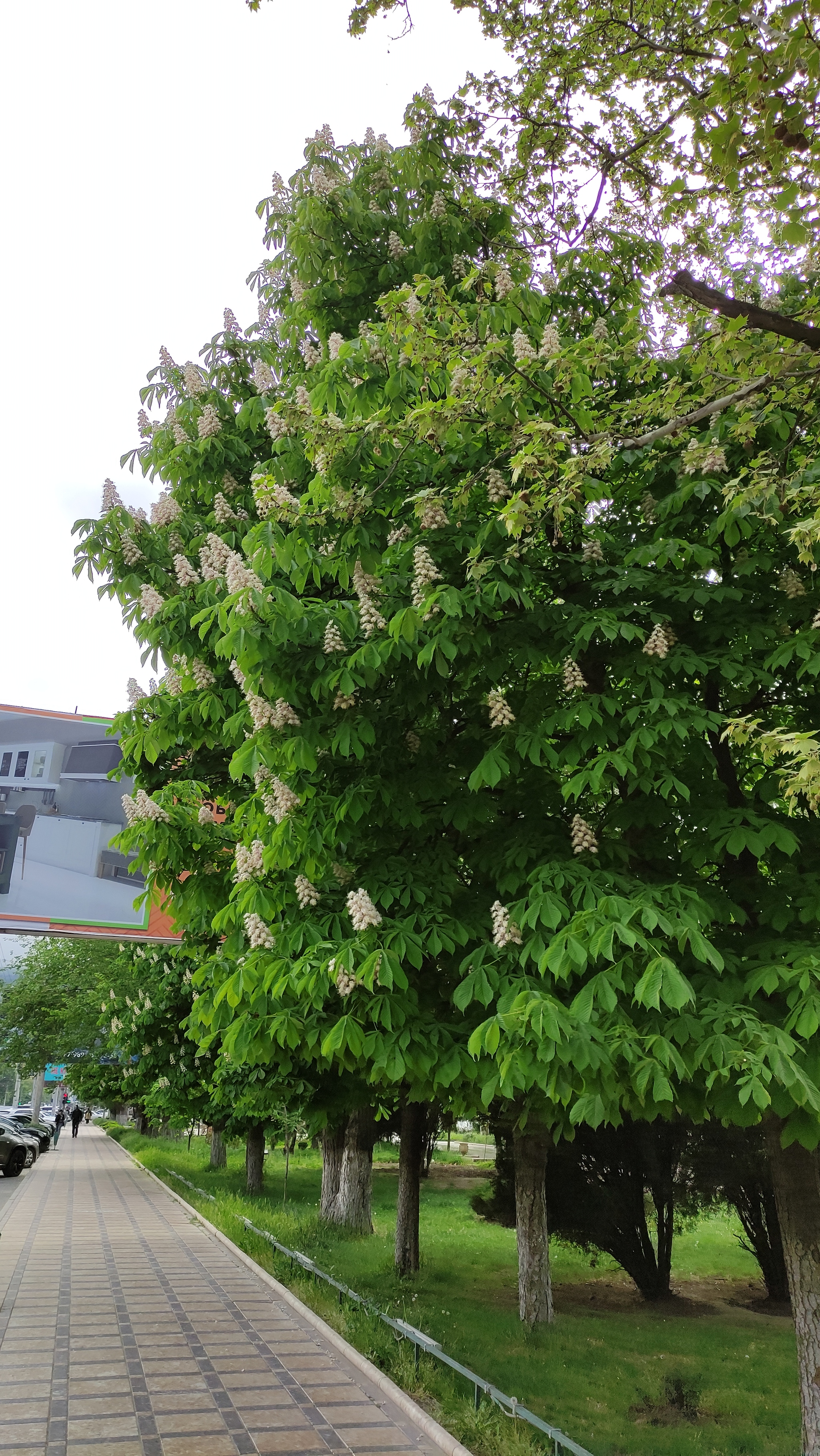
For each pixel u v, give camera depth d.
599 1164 11.26
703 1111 5.31
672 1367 7.52
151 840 7.54
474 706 6.81
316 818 6.30
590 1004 4.61
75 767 25.08
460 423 5.75
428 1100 7.43
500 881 6.01
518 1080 4.62
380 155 9.19
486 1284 10.83
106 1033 31.48
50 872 24.27
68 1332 7.67
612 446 5.64
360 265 8.40
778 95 4.31
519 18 8.04
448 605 5.15
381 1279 10.34
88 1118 82.44
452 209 8.45
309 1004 6.34
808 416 6.05
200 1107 19.00
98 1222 14.84
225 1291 9.54
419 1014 5.88
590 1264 12.06
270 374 8.66
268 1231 12.55
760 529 6.29
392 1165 32.19
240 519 8.13
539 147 8.33
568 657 6.00
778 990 5.32
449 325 5.95
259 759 5.72
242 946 7.30
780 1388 7.10
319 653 5.96
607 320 8.29
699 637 6.37
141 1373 6.57
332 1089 10.17
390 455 5.98
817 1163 6.16
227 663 7.03
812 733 4.41
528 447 5.20
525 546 5.79
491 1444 5.22
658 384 7.47
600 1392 6.79
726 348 5.51
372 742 5.77
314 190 8.31
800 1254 5.95
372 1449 5.23
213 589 6.82
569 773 6.51
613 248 8.51
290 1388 6.33
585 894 5.23
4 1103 105.75
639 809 6.12
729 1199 10.81
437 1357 6.58
